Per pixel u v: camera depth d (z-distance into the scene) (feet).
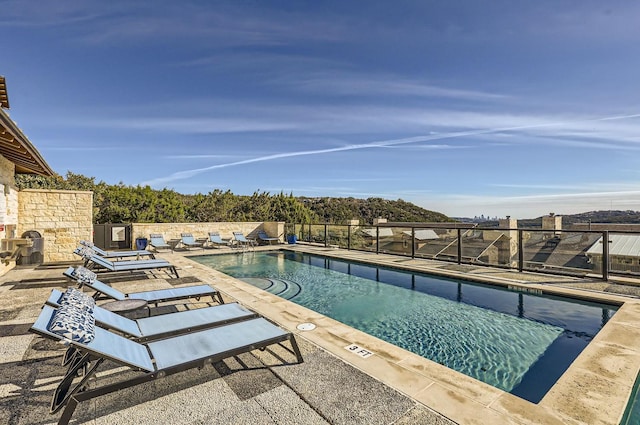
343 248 44.83
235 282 23.34
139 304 14.10
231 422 7.51
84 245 27.96
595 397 8.35
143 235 46.03
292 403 8.25
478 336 15.69
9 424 7.45
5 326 14.15
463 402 8.18
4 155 26.16
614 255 22.29
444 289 24.03
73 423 7.49
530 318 17.75
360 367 10.14
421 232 34.04
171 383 9.32
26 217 33.27
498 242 27.78
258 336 10.05
